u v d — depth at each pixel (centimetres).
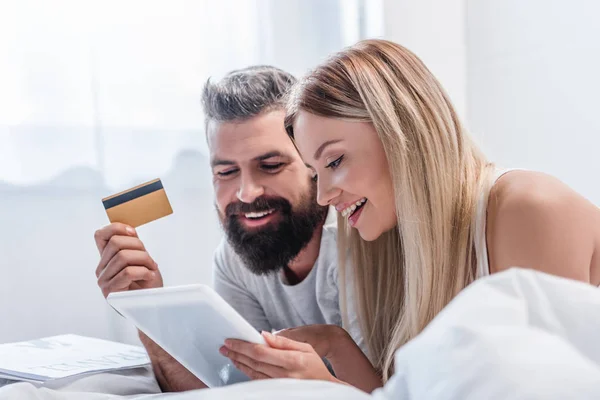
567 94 172
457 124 101
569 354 35
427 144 96
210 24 177
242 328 72
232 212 128
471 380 35
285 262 127
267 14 183
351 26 191
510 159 189
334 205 102
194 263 177
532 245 85
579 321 41
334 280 126
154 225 174
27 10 161
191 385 107
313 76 101
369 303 115
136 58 171
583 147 168
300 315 132
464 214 97
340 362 106
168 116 174
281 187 124
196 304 70
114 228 112
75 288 166
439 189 96
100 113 167
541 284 42
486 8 193
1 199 160
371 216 101
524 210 87
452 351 37
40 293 163
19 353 105
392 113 96
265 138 123
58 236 164
